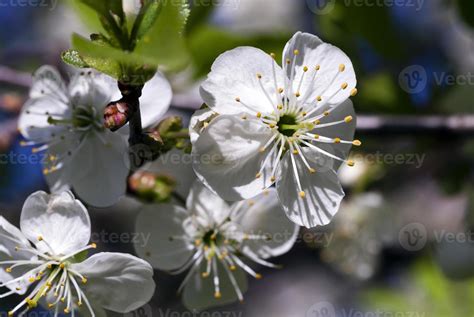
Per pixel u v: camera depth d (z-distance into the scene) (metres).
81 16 0.22
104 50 0.21
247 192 0.22
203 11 0.27
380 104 0.28
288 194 0.22
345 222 0.30
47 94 0.24
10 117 0.30
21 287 0.23
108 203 0.24
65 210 0.23
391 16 0.28
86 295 0.23
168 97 0.23
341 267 0.30
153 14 0.21
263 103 0.22
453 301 0.30
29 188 0.30
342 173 0.29
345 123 0.23
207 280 0.24
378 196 0.30
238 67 0.22
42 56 0.33
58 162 0.24
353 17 0.28
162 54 0.21
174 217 0.24
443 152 0.29
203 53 0.27
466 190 0.29
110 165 0.24
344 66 0.23
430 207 0.31
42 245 0.23
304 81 0.23
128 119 0.22
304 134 0.22
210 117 0.22
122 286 0.22
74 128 0.24
